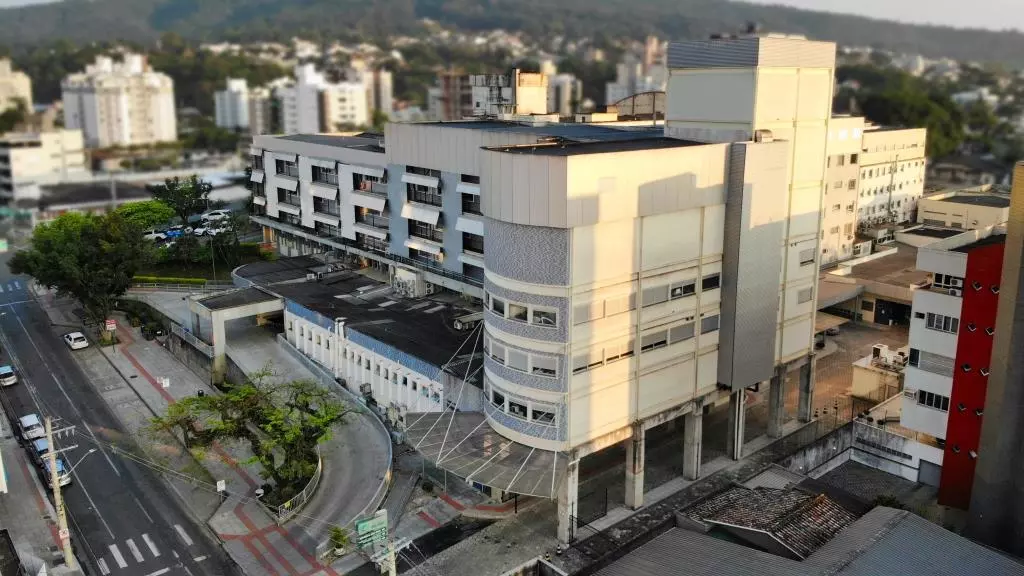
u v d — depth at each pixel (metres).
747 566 50.12
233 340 95.50
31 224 172.38
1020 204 51.31
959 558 49.91
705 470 67.25
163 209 140.12
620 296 57.06
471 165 82.44
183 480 68.31
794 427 74.56
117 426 78.12
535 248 54.09
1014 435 53.66
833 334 100.81
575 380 55.78
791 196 67.44
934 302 61.75
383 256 98.69
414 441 59.97
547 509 62.62
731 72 63.75
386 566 52.66
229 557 57.81
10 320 109.62
